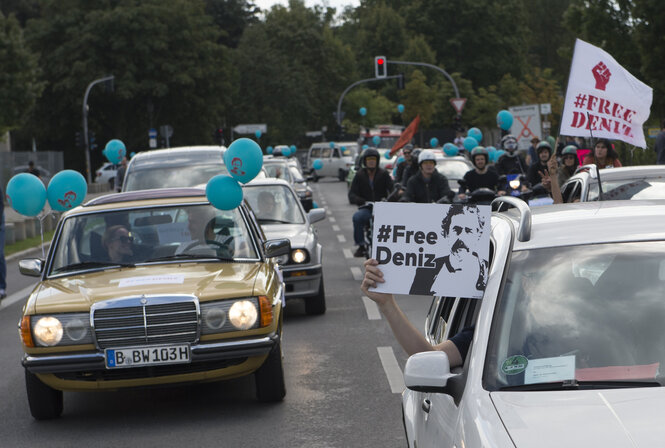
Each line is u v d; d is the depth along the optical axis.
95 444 7.94
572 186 11.48
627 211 4.91
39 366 8.38
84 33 82.50
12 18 51.75
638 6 41.31
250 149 9.65
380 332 12.36
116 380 8.48
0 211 16.77
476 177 18.12
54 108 85.00
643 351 4.07
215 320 8.48
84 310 8.41
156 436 8.09
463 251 4.63
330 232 28.70
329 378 9.91
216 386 9.91
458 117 51.31
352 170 46.94
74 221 9.83
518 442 3.55
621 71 8.52
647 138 33.66
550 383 4.01
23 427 8.62
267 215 15.44
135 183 18.47
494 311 4.34
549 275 4.43
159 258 9.48
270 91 122.19
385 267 4.71
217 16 128.25
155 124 87.31
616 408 3.69
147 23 82.50
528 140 41.34
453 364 4.65
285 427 8.12
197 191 10.36
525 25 128.75
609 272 4.39
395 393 9.11
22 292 19.05
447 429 4.22
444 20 113.88
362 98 113.25
